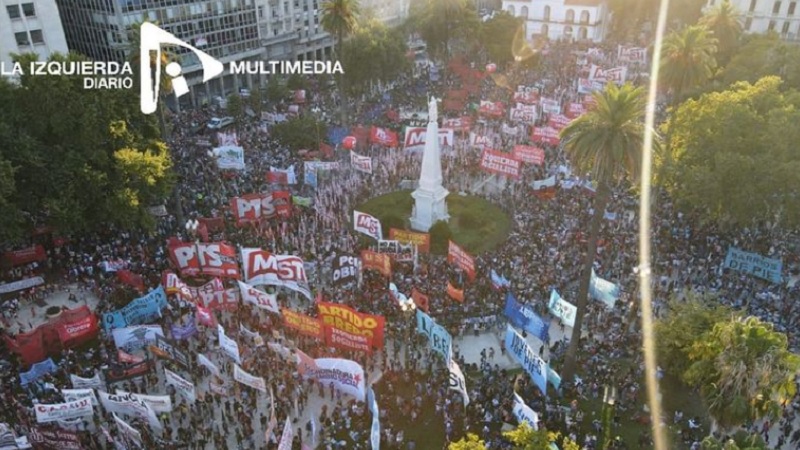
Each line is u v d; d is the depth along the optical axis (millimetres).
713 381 29297
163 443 32500
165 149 56281
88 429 34125
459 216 58781
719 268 46719
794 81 71438
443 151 71688
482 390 36406
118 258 49625
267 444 31750
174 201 58812
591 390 36875
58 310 45156
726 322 32188
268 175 58375
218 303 40656
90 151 49375
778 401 27719
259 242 51719
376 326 35188
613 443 33031
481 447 24859
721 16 75812
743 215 47031
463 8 98938
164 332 41062
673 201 56094
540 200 58312
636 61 106000
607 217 53438
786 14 112562
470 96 93125
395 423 34844
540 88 93875
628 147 33344
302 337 40406
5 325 43438
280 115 78625
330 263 49062
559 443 33156
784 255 49406
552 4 140500
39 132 48719
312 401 36406
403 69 95875
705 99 54344
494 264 48438
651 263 47406
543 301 43875
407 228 58250
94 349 40344
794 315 41094
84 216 49094
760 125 49312
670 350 34719
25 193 47094
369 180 66500
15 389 36375
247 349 39469
